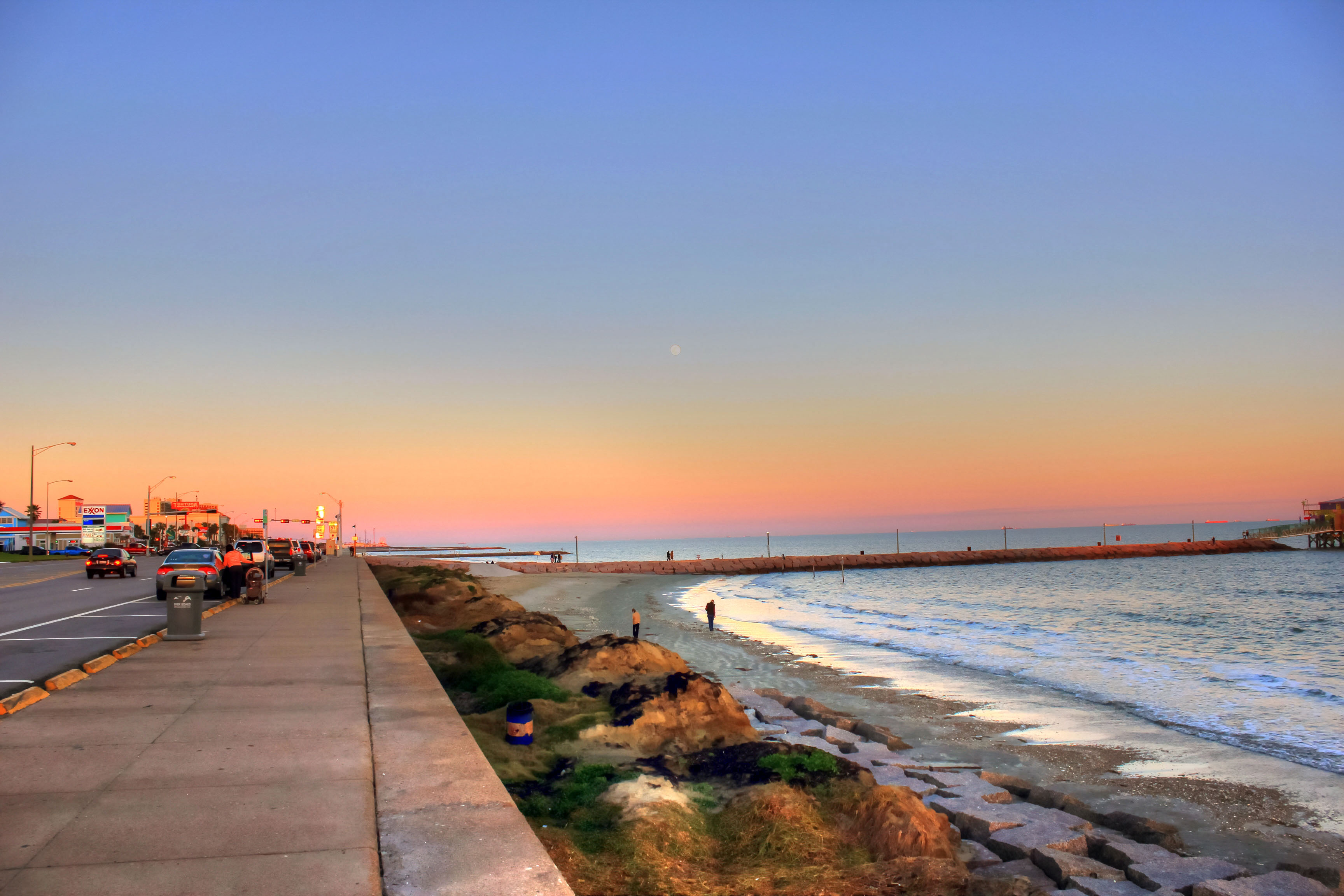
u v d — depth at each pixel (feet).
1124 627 157.28
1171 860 33.50
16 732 28.43
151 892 15.66
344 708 32.83
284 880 16.38
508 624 76.13
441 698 35.09
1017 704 75.92
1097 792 48.55
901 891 25.45
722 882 25.13
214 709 32.37
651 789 31.30
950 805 39.63
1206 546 592.19
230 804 21.02
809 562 489.67
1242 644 129.70
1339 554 580.30
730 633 140.36
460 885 16.55
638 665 56.95
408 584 116.37
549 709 44.50
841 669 97.25
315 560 204.85
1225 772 52.85
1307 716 71.20
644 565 458.91
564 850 25.36
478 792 22.41
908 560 514.27
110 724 29.63
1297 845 39.99
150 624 60.95
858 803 31.27
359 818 20.12
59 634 54.95
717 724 43.32
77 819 19.72
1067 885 31.53
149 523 342.03
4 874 16.39
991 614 186.70
